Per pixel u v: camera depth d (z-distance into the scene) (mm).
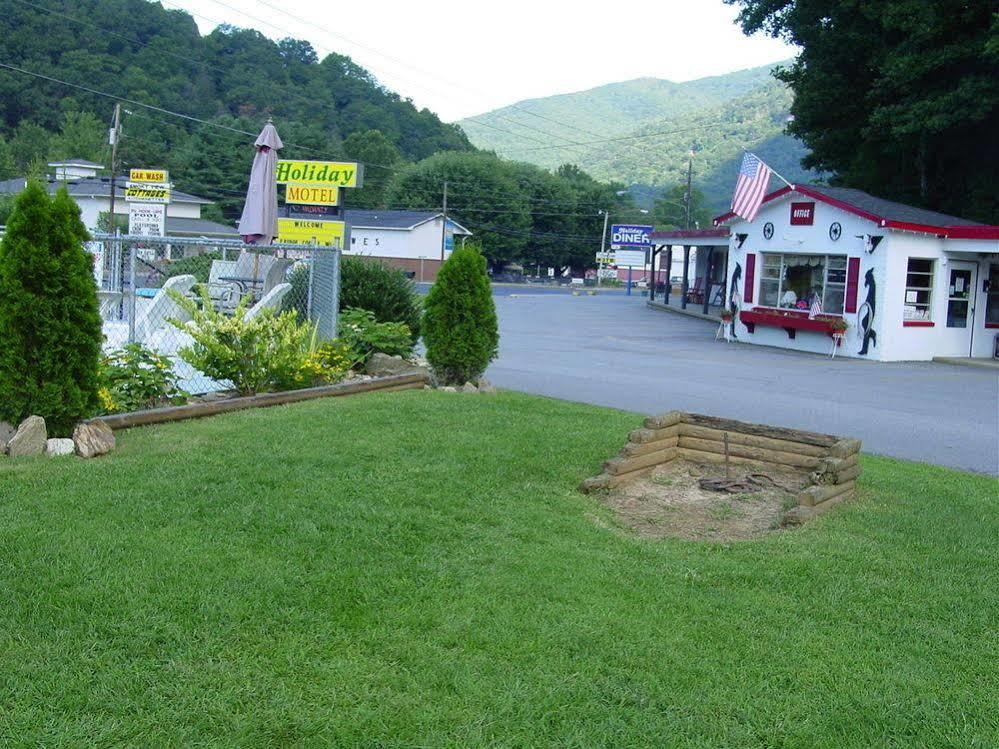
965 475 8812
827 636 4609
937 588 5371
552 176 99938
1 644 3918
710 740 3590
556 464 7508
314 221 37594
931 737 3719
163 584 4547
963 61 26938
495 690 3820
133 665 3826
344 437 7652
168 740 3357
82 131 70562
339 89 100125
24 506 5480
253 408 8688
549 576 5066
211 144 75875
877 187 33281
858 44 29516
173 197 59906
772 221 24828
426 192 89562
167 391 8680
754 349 23469
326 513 5758
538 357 18750
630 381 15258
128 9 86188
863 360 21953
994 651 4582
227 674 3805
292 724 3498
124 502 5656
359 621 4352
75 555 4801
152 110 78312
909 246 21875
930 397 15336
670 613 4730
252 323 9211
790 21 31297
